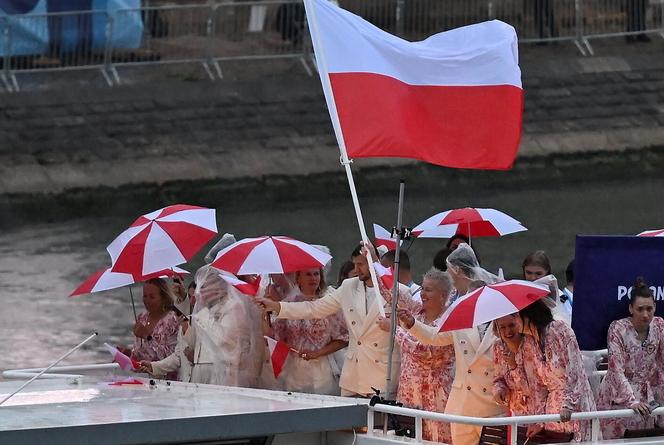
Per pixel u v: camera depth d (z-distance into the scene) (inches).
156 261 1275.8
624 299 1170.6
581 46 4456.2
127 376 1457.9
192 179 4001.0
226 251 1242.6
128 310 2664.9
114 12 3991.1
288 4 4197.8
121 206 3929.6
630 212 3969.0
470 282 1176.8
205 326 1288.1
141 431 1010.7
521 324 1073.5
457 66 1247.5
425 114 1239.5
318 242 3555.6
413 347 1191.6
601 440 1105.4
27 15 3912.4
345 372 1257.4
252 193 4042.8
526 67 4384.8
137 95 4008.4
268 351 1302.9
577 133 4362.7
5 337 2423.7
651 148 4421.8
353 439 1093.1
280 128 4111.7
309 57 4215.1
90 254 3346.5
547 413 1072.2
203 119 4045.3
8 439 968.9
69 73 3978.8
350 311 1245.7
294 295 1298.0
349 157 1216.8
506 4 4345.5
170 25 4082.2
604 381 1144.8
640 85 4436.5
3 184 3821.4
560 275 2738.7
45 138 3897.6
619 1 4466.0
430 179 4104.3
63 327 2517.2
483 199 4143.7
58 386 1296.8
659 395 1151.0
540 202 4124.0
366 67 1230.3
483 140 1242.6
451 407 1155.3
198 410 1072.2
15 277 3002.0
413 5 4156.0
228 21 4143.7
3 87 3900.1
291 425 1060.5
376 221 3823.8
